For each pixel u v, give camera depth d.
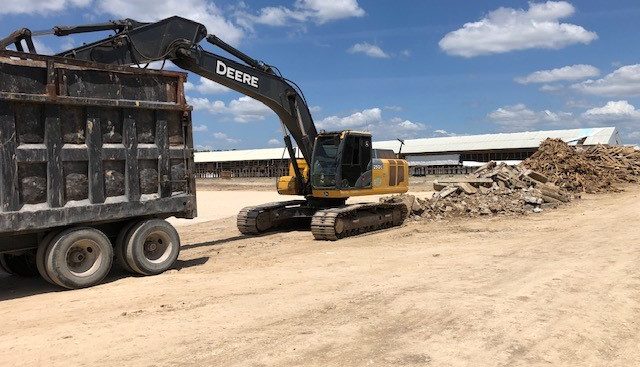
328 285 8.91
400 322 6.77
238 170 81.00
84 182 9.27
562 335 6.30
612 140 57.09
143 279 9.69
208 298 8.18
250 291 8.60
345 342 6.05
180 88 10.66
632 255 10.97
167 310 7.52
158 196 10.30
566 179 27.00
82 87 9.20
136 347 5.96
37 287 9.46
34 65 8.63
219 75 13.34
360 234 15.57
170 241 10.43
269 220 16.56
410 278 9.28
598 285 8.55
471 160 64.38
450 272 9.73
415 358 5.59
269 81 14.56
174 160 10.62
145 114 10.15
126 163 9.80
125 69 9.72
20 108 8.51
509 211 19.33
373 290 8.43
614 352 5.93
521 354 5.74
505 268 9.95
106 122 9.57
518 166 25.36
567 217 17.97
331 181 15.69
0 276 10.68
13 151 8.36
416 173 60.81
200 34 12.74
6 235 8.47
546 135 60.75
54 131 8.85
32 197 8.59
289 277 9.66
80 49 10.59
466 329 6.49
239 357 5.62
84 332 6.55
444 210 19.25
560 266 9.99
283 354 5.69
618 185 29.31
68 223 8.93
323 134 15.83
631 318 7.04
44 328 6.80
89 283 9.08
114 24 11.18
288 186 16.36
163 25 11.86
